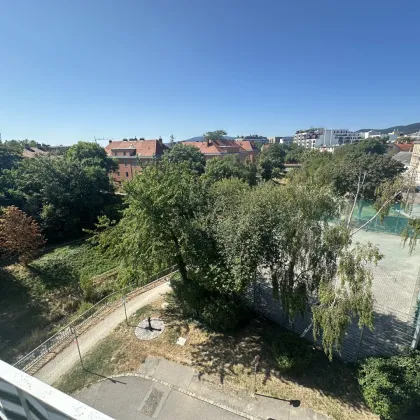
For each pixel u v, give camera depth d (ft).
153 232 42.98
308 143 581.53
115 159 190.60
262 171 176.65
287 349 38.34
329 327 32.58
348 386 35.60
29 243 81.76
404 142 352.69
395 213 85.61
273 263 40.16
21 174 111.14
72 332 47.37
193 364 40.32
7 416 7.02
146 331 47.47
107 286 74.18
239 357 40.98
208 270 41.22
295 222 38.63
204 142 271.28
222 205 46.34
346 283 37.65
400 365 33.01
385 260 62.03
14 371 6.46
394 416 29.71
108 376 39.17
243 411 33.53
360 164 114.32
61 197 104.83
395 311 44.93
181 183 47.93
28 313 66.85
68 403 5.57
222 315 44.75
